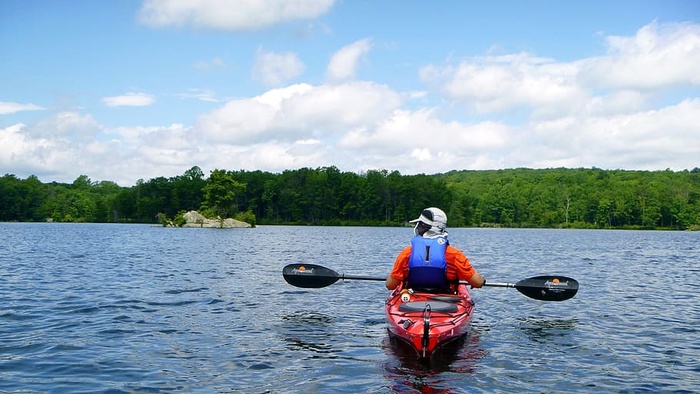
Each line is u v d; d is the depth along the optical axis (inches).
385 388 251.4
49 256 1018.1
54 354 303.9
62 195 6087.6
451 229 5128.0
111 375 268.7
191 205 5246.1
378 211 5383.9
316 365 285.9
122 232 2768.2
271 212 5477.4
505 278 682.8
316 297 505.4
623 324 397.1
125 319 396.8
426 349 283.7
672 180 6515.8
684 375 275.6
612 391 251.1
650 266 919.7
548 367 287.0
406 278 358.9
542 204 5915.4
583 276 730.8
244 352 311.0
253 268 784.3
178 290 543.5
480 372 276.2
